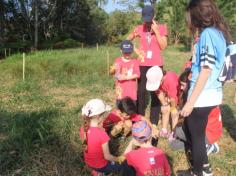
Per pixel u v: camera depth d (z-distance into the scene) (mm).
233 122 4195
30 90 5758
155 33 3568
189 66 2893
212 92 2291
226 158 3250
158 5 20141
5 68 7570
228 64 2297
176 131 2559
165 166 2330
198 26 2283
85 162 2955
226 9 16766
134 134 2336
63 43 22797
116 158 2648
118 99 3744
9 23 23969
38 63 7785
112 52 11477
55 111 4301
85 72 7441
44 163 2986
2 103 4887
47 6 25219
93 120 2625
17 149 3219
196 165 2424
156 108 3439
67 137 3465
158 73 3197
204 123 2340
